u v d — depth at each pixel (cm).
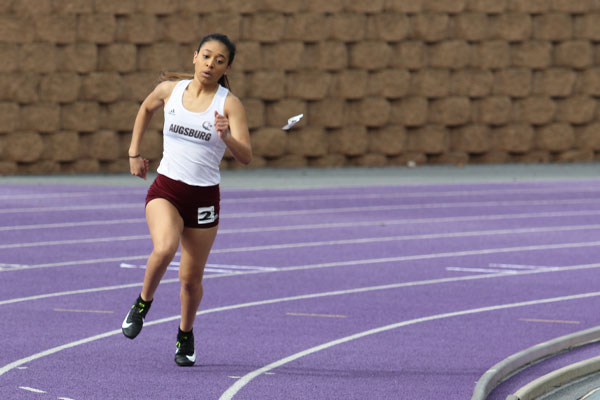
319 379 2409
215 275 3994
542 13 10681
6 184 7862
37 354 2612
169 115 2320
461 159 10525
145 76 9150
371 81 10112
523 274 4162
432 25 10244
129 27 9056
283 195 7319
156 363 2541
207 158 2327
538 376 2500
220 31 9406
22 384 2292
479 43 10462
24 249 4616
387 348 2773
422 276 4069
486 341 2884
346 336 2925
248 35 9581
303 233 5341
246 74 9619
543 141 10781
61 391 2239
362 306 3409
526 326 3112
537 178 9119
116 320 3094
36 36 8694
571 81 10769
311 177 8888
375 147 10206
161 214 2303
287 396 2241
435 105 10381
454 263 4434
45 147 8838
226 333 2938
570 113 10831
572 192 7906
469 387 2352
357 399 2225
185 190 2323
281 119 9756
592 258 4653
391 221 5944
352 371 2498
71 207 6353
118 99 9075
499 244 5081
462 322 3162
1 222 5569
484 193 7738
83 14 8881
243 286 3759
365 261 4444
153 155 9138
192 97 2319
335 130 10031
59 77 8794
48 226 5450
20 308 3259
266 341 2838
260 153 9719
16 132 8675
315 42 9850
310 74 9825
